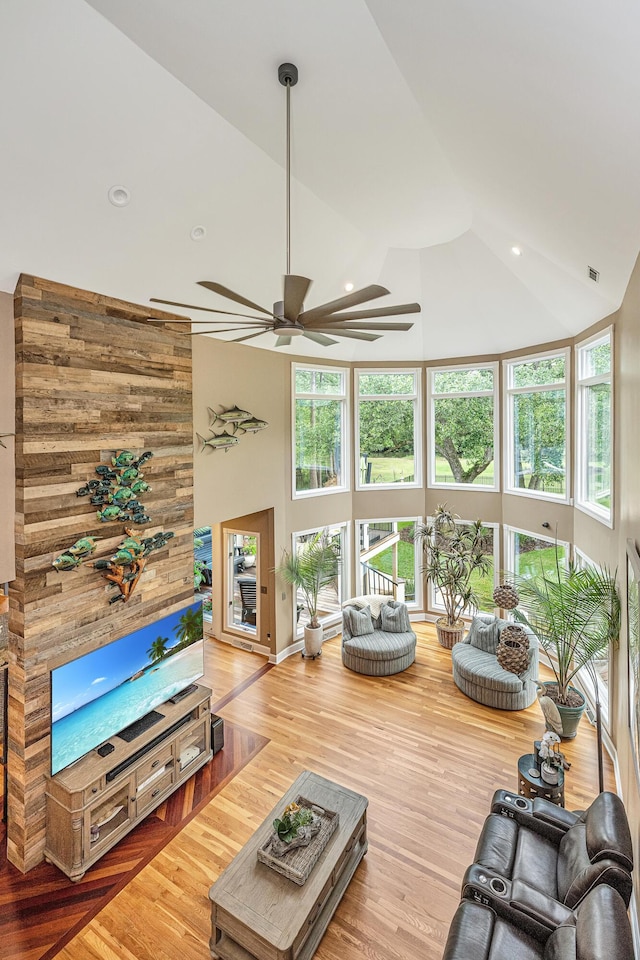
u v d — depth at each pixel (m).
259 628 7.24
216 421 5.73
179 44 2.52
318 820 3.37
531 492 7.09
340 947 3.01
